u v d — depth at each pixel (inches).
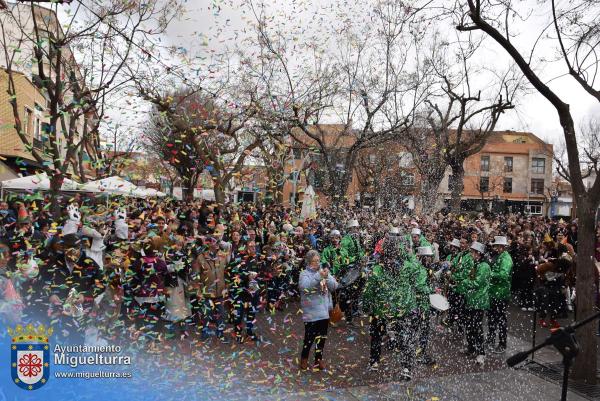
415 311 239.5
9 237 225.8
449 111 800.9
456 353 271.0
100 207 311.0
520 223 641.6
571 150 237.0
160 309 270.4
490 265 285.7
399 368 241.1
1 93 656.4
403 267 241.8
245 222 393.4
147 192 587.5
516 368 246.2
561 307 320.8
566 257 319.6
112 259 233.5
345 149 846.5
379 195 1092.5
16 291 185.9
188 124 420.8
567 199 1923.0
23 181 443.8
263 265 323.0
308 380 220.8
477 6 231.0
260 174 573.3
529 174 2212.1
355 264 324.8
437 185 836.6
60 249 202.2
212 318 279.6
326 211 640.4
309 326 233.6
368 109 545.6
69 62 454.0
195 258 273.6
